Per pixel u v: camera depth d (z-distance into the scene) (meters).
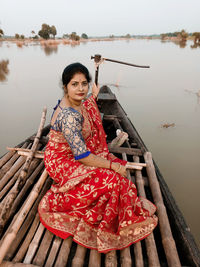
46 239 1.37
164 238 1.41
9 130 4.36
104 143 1.76
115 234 1.30
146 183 1.99
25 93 6.87
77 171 1.38
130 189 1.45
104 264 1.30
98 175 1.36
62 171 1.43
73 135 1.28
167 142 3.97
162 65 12.76
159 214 1.60
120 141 2.61
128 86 8.04
